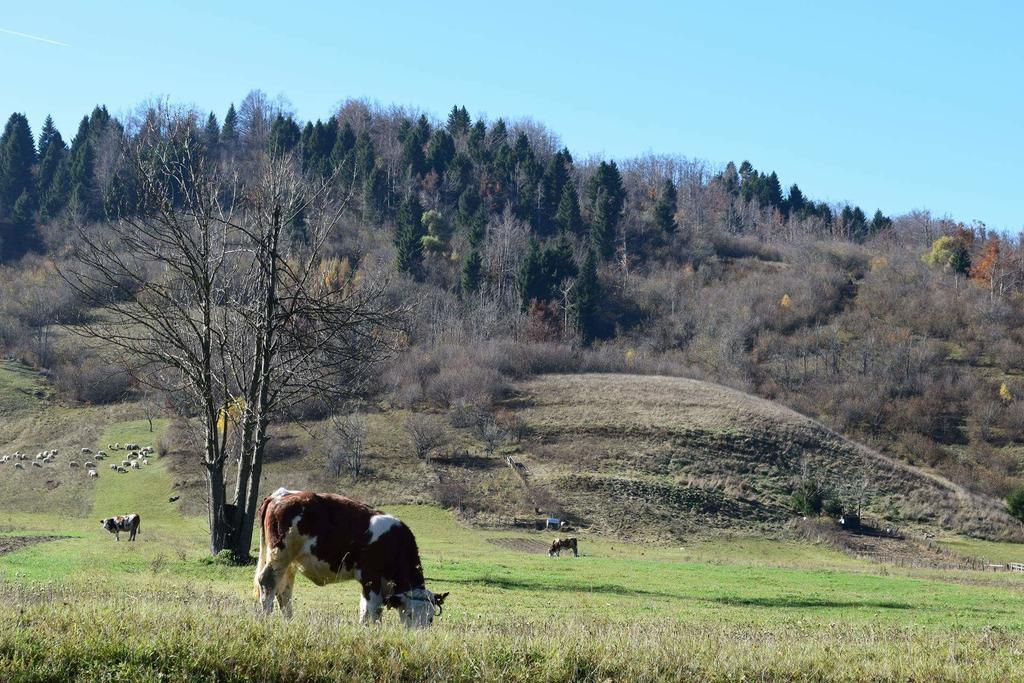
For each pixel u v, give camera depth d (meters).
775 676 11.09
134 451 80.38
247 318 27.69
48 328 107.94
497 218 152.12
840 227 197.75
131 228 33.53
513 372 105.31
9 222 141.12
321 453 78.12
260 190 30.39
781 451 81.81
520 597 23.23
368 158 156.88
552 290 128.50
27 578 19.25
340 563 13.52
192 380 28.27
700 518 68.50
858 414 114.50
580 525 66.19
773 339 137.00
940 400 117.81
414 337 106.31
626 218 172.50
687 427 84.62
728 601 26.55
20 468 75.69
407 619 13.52
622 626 15.38
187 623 10.67
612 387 98.81
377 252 131.00
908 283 155.88
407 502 69.25
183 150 32.84
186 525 60.88
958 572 48.34
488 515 67.06
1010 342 132.50
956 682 11.27
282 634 10.52
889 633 16.56
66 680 9.31
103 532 46.97
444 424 87.50
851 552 63.03
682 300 147.62
